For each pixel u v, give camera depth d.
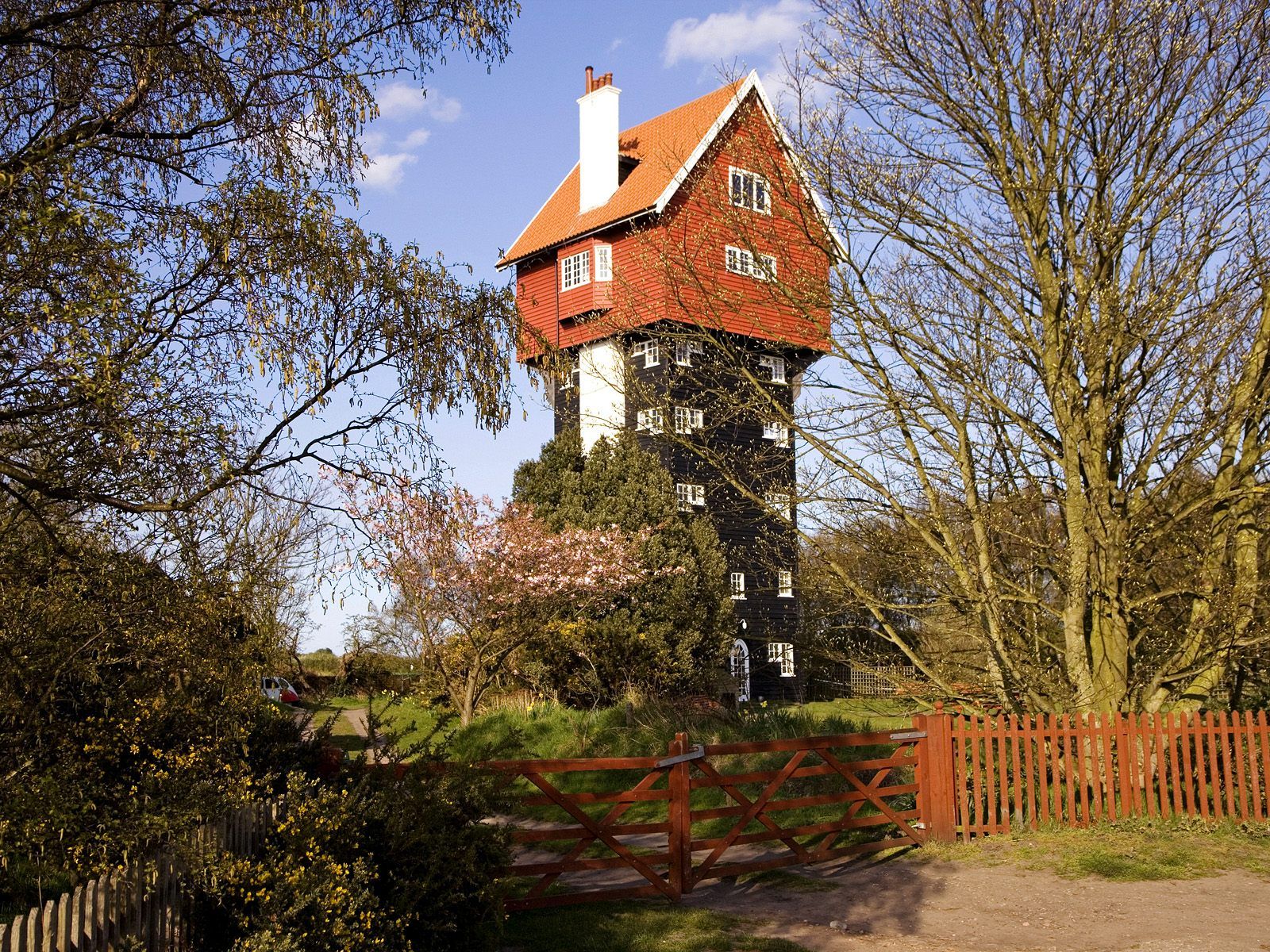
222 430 6.10
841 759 15.20
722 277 14.32
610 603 28.33
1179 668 12.27
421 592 24.77
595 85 36.53
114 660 6.75
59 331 5.35
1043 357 12.52
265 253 6.55
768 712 19.47
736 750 10.10
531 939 8.24
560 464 31.75
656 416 13.97
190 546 6.29
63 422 5.79
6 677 6.22
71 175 5.78
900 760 11.12
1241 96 11.75
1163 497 13.20
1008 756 12.01
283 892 6.18
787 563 14.20
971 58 12.17
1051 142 12.19
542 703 25.33
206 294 6.56
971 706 13.19
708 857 9.86
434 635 26.05
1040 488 13.15
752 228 13.30
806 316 12.81
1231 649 11.62
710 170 13.80
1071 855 10.22
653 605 28.56
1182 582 12.78
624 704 21.84
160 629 6.45
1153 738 11.55
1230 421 11.84
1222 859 10.02
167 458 5.98
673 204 22.11
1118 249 11.95
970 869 10.09
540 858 12.66
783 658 34.78
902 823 10.98
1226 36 11.54
